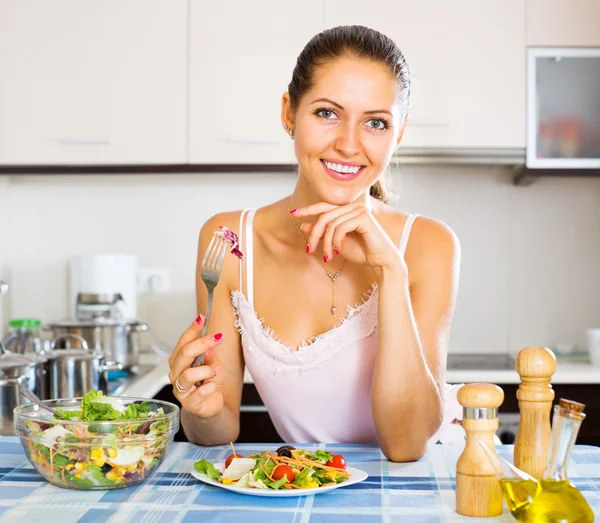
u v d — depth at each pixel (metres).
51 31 2.72
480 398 0.91
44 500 0.98
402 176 3.00
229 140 2.70
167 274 3.03
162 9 2.71
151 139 2.71
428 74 2.70
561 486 0.84
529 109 2.69
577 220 3.00
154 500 0.98
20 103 2.72
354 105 1.21
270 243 1.47
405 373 1.21
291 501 0.98
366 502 0.97
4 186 2.94
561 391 2.51
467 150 2.70
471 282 3.00
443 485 1.05
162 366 2.69
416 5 2.70
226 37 2.71
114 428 1.03
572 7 2.70
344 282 1.44
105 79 2.71
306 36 2.70
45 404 1.20
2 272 2.93
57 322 2.59
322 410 1.47
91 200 3.03
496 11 2.70
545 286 3.00
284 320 1.46
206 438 1.35
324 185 1.25
